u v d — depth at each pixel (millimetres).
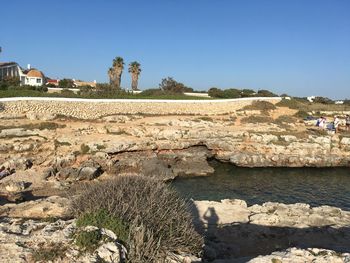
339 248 14281
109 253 8195
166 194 12570
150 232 9547
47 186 29969
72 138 38312
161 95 68688
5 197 27578
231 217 17859
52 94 55156
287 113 63625
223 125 50125
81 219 9508
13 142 36406
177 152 40812
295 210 18938
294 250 11758
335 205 29156
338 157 43500
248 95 82938
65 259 8023
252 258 12000
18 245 8641
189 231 11211
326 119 57594
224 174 38875
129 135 41875
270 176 38406
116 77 78875
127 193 12031
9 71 81688
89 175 32469
